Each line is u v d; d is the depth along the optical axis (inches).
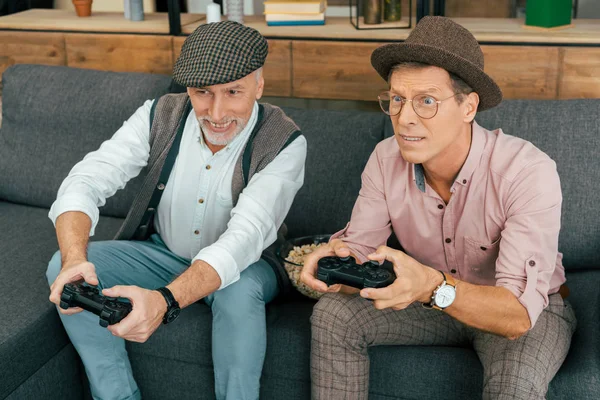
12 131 102.3
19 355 72.5
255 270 74.5
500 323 61.7
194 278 66.7
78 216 72.6
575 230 80.6
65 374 79.8
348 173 88.1
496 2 161.6
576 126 82.1
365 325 68.1
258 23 120.4
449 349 70.8
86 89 99.9
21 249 88.3
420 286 60.1
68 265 67.0
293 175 76.9
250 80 72.7
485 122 84.4
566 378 66.6
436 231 70.9
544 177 64.6
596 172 80.6
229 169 77.3
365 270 60.9
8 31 124.6
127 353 78.8
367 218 72.9
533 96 106.0
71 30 122.0
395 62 63.2
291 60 113.7
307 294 78.2
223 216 78.0
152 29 118.0
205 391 77.7
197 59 70.3
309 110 93.7
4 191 102.0
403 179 70.9
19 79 102.9
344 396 68.1
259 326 72.2
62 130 99.8
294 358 73.8
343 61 111.4
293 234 90.0
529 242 63.7
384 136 88.0
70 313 67.6
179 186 78.8
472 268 70.8
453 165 67.3
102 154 77.9
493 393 62.6
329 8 175.9
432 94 60.7
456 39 62.4
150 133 79.4
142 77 99.3
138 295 62.4
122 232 81.7
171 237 80.4
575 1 154.1
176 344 76.8
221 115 72.4
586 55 102.0
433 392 70.0
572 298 76.8
